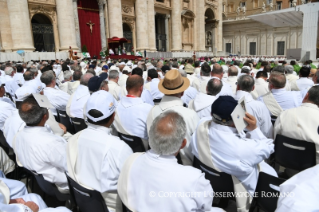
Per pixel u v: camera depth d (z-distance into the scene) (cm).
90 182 268
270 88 500
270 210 272
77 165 277
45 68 852
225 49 5191
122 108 409
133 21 3172
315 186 163
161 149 203
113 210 277
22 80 946
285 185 174
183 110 348
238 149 253
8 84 873
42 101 323
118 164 263
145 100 560
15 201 244
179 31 3631
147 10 3191
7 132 404
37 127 314
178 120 210
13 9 2067
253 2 5012
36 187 457
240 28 4916
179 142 205
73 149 282
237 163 255
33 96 324
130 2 3092
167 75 363
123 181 221
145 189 207
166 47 3681
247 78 426
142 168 212
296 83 712
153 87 689
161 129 204
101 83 498
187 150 336
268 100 484
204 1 4019
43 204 266
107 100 284
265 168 323
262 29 4628
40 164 305
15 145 324
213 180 286
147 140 405
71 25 2378
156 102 694
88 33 2717
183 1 3781
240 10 5178
